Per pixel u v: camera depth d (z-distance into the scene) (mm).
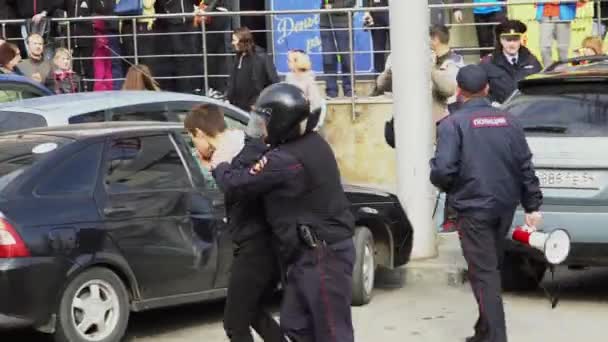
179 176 9406
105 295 8836
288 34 17766
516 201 8602
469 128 8523
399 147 11859
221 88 17156
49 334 9641
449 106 12117
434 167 8586
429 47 12000
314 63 17625
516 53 13711
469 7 16531
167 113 11875
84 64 17094
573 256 10172
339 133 16797
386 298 10898
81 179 8859
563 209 10047
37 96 13484
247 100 15812
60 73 15727
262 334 7262
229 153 6953
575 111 10461
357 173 16781
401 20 11719
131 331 9773
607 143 10047
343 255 6836
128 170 9141
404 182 11859
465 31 17609
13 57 15008
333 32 17172
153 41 16969
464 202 8547
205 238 9422
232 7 18062
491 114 8562
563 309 10273
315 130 6941
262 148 6832
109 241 8812
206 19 16953
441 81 13047
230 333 7242
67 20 16609
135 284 9008
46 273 8445
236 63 15883
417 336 9391
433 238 11945
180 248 9258
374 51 16750
